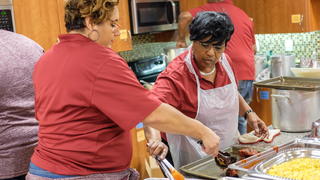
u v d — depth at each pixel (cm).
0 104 175
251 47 370
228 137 208
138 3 359
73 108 138
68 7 141
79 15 139
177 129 145
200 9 355
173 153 202
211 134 151
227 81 205
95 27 140
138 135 328
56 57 142
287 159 179
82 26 141
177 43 370
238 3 440
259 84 241
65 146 141
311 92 224
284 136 224
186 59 199
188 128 147
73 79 135
